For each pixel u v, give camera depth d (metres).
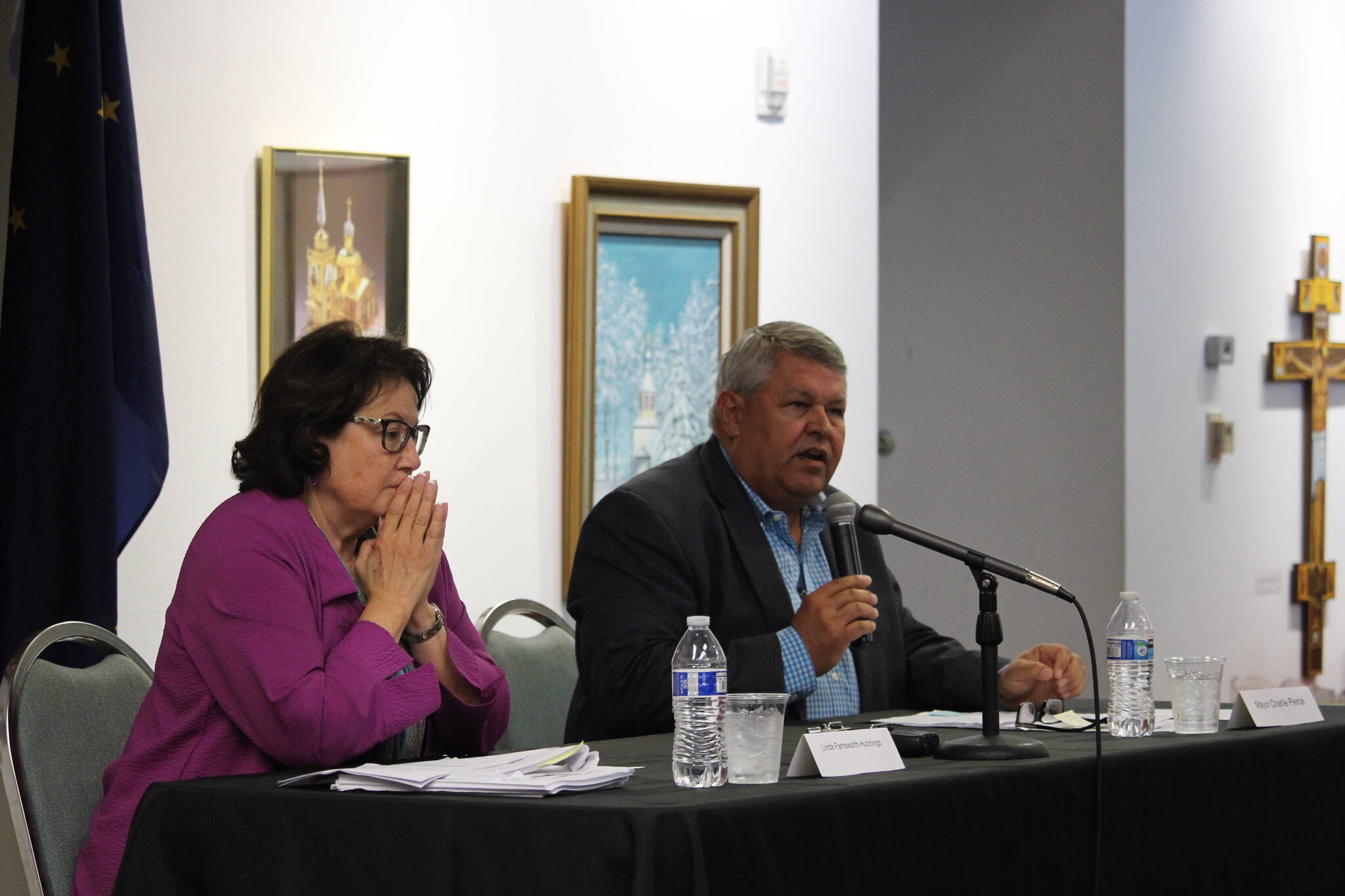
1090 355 9.53
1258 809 3.90
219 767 3.44
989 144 10.11
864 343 7.79
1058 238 9.73
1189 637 9.77
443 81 6.74
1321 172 10.66
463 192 6.77
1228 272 10.03
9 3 5.75
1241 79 10.10
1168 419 9.62
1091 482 9.52
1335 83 10.77
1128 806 3.51
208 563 3.46
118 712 3.78
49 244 5.23
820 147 7.69
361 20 6.56
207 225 6.23
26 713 3.42
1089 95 9.55
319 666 3.39
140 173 5.69
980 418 10.15
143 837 2.96
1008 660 4.97
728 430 5.04
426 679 3.50
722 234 7.36
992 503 10.09
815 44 7.68
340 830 2.80
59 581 5.14
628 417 7.12
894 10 10.70
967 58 10.25
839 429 4.97
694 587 4.79
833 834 2.80
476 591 6.74
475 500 6.75
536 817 2.62
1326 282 10.49
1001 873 3.17
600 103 7.12
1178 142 9.69
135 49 6.13
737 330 7.38
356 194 6.47
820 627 4.45
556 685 5.37
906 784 2.99
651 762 3.44
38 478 5.13
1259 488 10.26
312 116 6.46
